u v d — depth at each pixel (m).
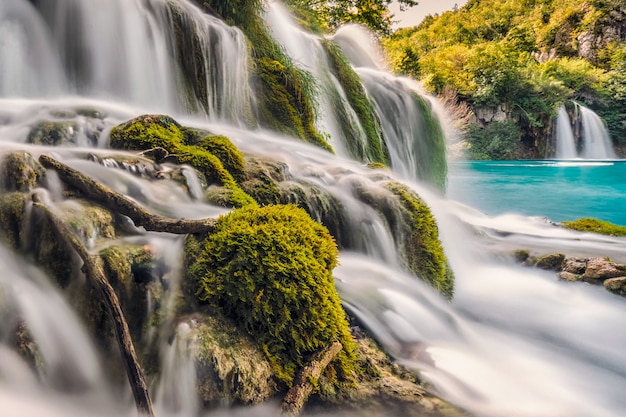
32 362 2.23
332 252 3.16
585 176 22.14
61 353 2.37
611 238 8.68
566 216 12.94
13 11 5.73
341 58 10.55
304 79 8.47
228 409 2.36
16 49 5.75
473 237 7.95
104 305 2.46
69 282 2.52
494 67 36.38
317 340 2.75
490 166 28.19
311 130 7.92
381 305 3.81
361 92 10.52
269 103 7.68
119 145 4.10
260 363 2.50
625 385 3.54
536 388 3.29
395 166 11.39
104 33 6.27
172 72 6.69
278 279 2.69
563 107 36.88
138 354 2.44
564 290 5.80
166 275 2.72
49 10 5.99
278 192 4.36
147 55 6.52
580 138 37.25
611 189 17.95
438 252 5.10
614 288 5.62
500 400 3.02
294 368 2.64
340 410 2.62
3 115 4.42
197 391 2.32
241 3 8.24
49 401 2.25
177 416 2.34
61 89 6.09
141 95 6.48
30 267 2.54
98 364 2.40
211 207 3.64
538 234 8.84
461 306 5.12
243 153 5.09
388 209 4.95
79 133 4.17
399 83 12.50
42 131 4.00
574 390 3.38
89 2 6.19
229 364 2.38
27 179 2.79
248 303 2.63
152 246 2.80
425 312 4.04
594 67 47.78
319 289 2.82
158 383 2.37
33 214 2.67
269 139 6.87
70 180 2.99
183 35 6.77
